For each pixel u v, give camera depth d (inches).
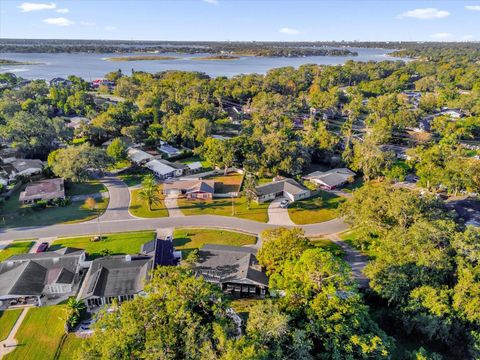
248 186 3029.0
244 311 1780.3
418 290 1572.3
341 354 1323.8
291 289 1486.2
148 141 4557.1
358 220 2290.8
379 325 1710.1
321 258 1503.4
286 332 1300.4
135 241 2447.1
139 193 2947.8
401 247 1776.6
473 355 1471.5
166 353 1133.1
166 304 1246.3
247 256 2096.5
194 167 3833.7
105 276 1946.4
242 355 1069.8
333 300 1397.6
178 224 2701.8
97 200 3075.8
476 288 1473.9
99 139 4690.0
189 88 6914.4
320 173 3636.8
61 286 1915.6
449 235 1734.7
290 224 2723.9
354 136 4869.6
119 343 1138.0
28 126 4023.1
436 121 5004.9
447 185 2847.0
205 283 1362.0
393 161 3508.9
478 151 4192.9
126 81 7608.3
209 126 4473.4
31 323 1708.9
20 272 1958.7
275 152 3567.9
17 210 2869.1
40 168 3577.8
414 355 1437.0
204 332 1184.8
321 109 6294.3
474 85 7716.5
